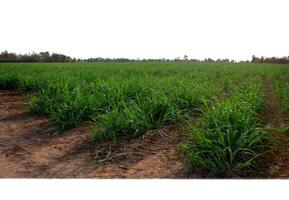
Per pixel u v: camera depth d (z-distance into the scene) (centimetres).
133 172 342
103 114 490
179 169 345
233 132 351
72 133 486
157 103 511
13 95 920
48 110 592
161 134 449
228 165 321
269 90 1026
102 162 372
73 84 781
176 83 820
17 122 564
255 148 364
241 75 1542
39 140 461
